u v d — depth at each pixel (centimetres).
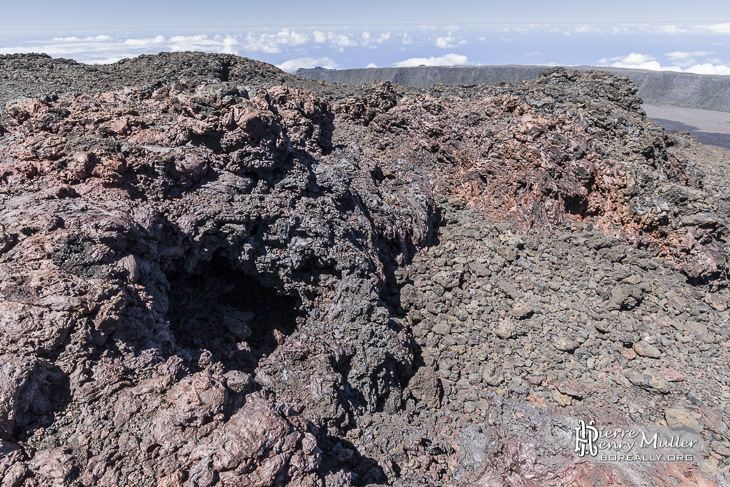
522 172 2106
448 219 2117
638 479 1152
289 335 1220
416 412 1285
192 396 726
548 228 2058
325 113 2158
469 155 2256
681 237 1889
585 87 2530
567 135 2119
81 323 744
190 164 1144
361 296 1297
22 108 1298
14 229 817
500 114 2261
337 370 1174
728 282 1825
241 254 1156
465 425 1283
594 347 1559
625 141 2152
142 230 955
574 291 1769
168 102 1388
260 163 1286
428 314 1606
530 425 1305
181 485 654
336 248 1330
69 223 855
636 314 1691
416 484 993
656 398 1399
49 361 706
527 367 1486
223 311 1182
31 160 1067
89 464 641
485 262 1861
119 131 1188
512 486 1149
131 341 809
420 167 2392
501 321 1630
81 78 2070
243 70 2583
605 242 1942
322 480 753
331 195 1499
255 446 696
